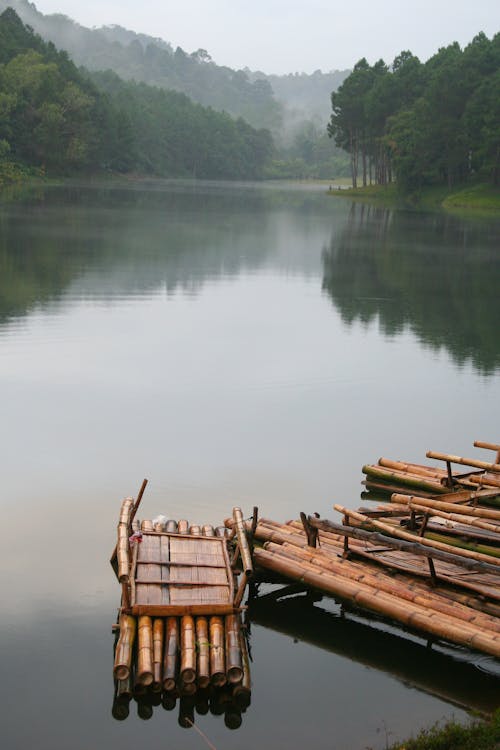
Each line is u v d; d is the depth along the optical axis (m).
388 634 10.84
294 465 16.03
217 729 8.84
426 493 15.09
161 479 14.97
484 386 22.08
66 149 131.88
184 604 10.07
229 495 14.48
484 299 36.09
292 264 45.09
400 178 115.81
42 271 37.19
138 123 181.62
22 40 148.75
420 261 48.59
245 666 9.80
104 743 8.56
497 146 102.06
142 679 9.03
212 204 96.19
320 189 174.12
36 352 23.14
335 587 11.04
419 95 123.19
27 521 13.10
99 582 11.44
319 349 25.50
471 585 10.91
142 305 30.95
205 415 18.61
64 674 9.57
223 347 25.00
